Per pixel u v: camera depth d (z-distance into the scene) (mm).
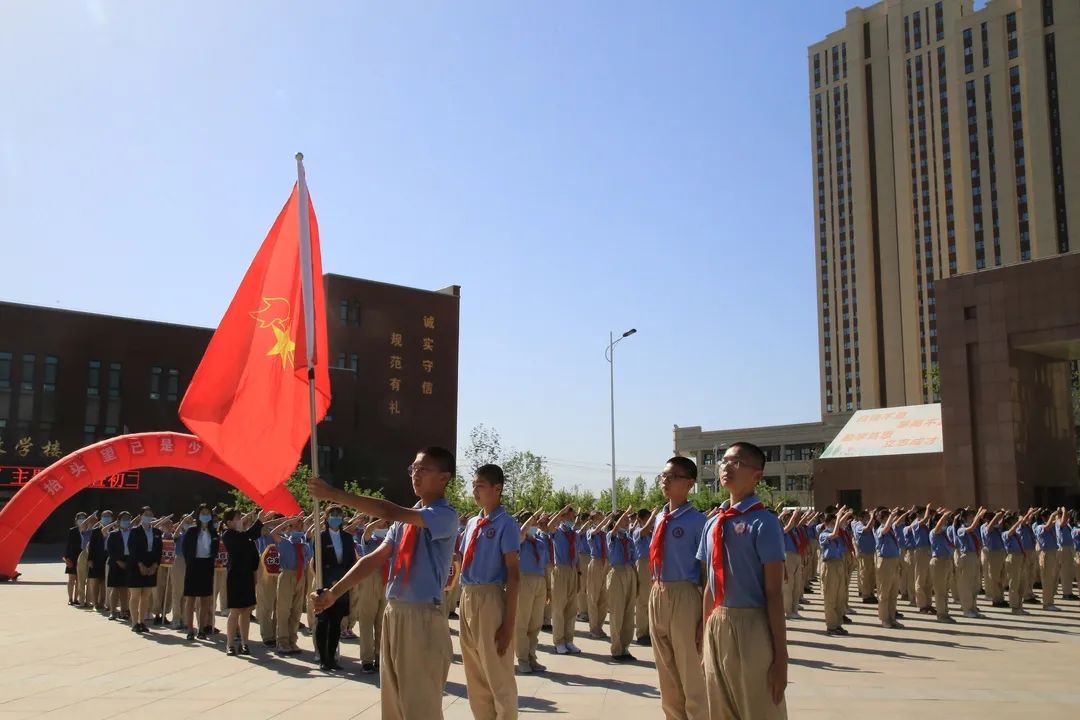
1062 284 28500
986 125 92938
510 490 45500
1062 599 18500
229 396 5527
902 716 7621
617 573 10945
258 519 12172
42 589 21594
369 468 47344
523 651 9984
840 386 101750
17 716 7688
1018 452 29078
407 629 4895
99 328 40844
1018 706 8031
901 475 33969
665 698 6535
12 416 38219
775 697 4496
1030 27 89812
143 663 10570
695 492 40438
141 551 13461
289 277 5711
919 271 96812
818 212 107000
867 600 17875
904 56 101000
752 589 4648
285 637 11281
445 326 52062
